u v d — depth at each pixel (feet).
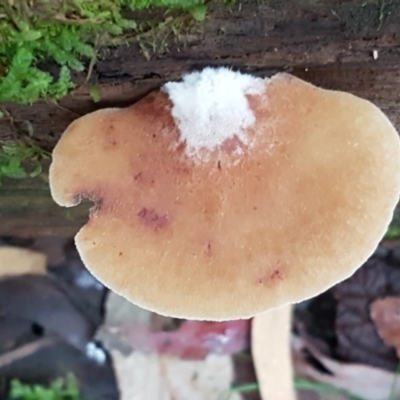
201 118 0.42
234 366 0.73
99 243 0.44
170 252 0.43
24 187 0.60
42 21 0.37
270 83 0.43
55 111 0.47
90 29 0.38
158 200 0.43
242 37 0.41
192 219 0.43
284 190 0.42
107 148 0.44
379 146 0.42
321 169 0.42
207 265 0.43
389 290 0.73
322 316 0.74
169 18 0.39
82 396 0.73
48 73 0.41
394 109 0.48
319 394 0.73
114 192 0.44
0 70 0.40
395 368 0.72
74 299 0.74
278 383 0.72
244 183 0.43
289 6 0.39
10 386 0.73
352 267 0.42
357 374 0.73
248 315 0.42
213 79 0.42
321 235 0.42
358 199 0.42
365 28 0.41
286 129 0.43
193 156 0.43
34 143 0.51
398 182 0.42
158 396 0.73
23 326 0.74
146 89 0.44
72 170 0.44
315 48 0.42
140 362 0.73
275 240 0.42
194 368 0.73
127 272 0.43
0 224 0.68
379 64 0.43
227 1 0.38
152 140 0.43
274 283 0.42
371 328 0.73
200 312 0.42
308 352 0.74
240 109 0.42
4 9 0.35
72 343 0.74
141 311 0.73
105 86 0.44
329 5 0.39
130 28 0.39
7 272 0.72
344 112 0.43
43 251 0.73
